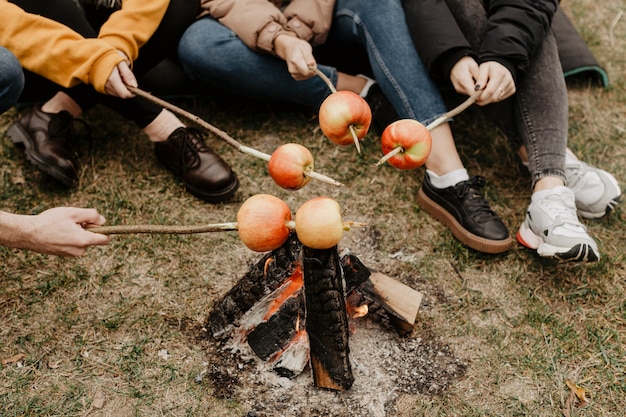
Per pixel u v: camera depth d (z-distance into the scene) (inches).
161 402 73.5
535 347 79.8
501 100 93.3
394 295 79.0
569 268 88.8
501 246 87.5
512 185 100.7
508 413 73.6
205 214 94.4
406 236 92.8
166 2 90.9
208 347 78.7
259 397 74.0
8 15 82.9
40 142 93.3
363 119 61.4
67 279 85.1
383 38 92.4
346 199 97.4
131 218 93.4
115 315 81.8
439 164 91.1
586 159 104.0
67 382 75.1
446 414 73.1
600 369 77.7
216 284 85.7
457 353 79.0
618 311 84.0
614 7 133.8
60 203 95.2
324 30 96.9
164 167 100.3
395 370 77.0
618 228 94.3
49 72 84.4
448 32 87.1
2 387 74.4
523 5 86.4
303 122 108.5
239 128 107.1
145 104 93.6
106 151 102.0
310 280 66.3
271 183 99.1
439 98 91.5
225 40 95.5
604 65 121.2
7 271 86.0
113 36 86.6
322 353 70.9
